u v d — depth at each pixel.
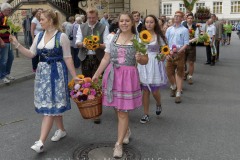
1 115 6.15
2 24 8.02
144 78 5.56
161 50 5.48
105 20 15.32
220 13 59.47
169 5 60.97
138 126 5.54
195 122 5.78
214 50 12.51
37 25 10.21
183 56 7.00
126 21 4.18
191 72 9.05
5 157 4.35
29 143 4.80
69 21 12.35
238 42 27.20
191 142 4.87
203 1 59.66
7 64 8.80
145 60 4.18
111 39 4.38
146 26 5.65
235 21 58.66
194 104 6.97
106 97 4.27
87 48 5.42
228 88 8.61
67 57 4.45
